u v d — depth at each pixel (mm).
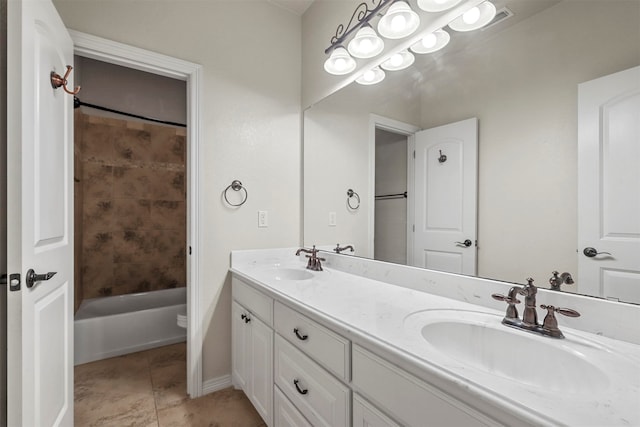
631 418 510
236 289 1871
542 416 517
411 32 1354
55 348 1267
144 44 1712
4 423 1059
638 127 819
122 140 2969
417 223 1446
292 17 2252
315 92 2125
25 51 991
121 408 1753
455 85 1287
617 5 857
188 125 1873
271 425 1431
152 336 2545
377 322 959
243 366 1763
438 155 1354
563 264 963
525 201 1062
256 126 2074
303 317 1179
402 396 771
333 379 1018
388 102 1603
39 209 1111
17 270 969
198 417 1688
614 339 838
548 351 828
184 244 3303
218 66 1939
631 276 831
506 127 1117
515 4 1093
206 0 1910
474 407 623
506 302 1017
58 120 1301
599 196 889
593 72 904
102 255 2900
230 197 1970
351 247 1828
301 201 2246
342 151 1899
